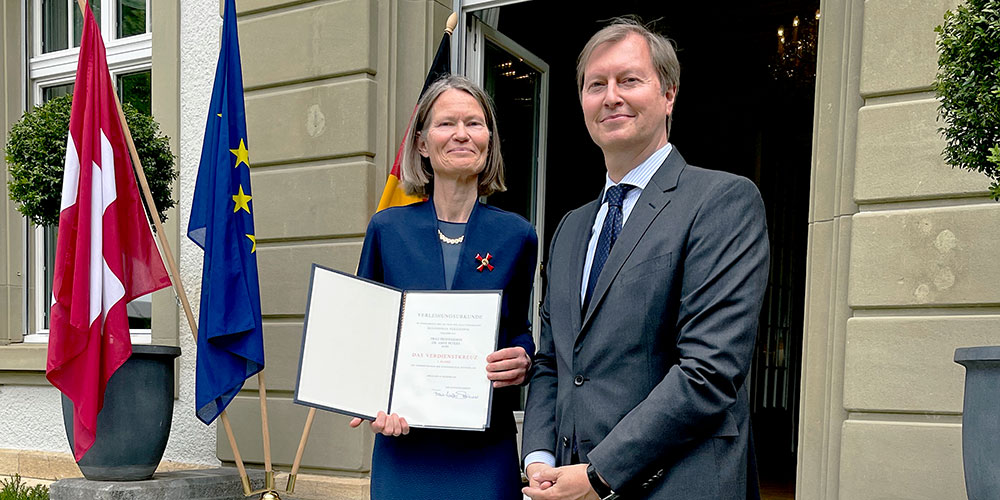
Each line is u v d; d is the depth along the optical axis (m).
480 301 2.20
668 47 1.88
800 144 8.20
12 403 5.23
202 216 3.71
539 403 2.00
